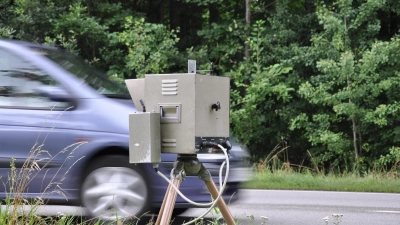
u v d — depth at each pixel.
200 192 13.16
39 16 44.41
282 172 28.45
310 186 24.61
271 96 46.16
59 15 45.25
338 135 40.78
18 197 10.78
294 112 44.31
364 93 38.91
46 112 13.27
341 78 38.94
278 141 45.88
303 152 46.62
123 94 14.23
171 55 44.38
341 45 39.78
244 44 47.03
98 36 45.94
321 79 40.62
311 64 41.38
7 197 11.02
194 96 7.66
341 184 24.70
